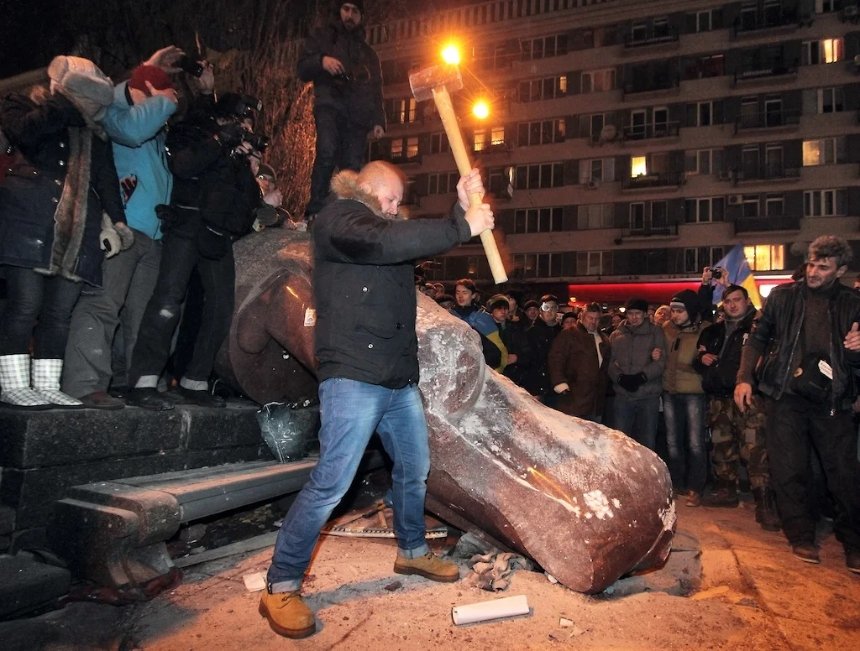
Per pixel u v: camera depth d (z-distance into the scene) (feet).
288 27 32.32
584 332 21.17
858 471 12.30
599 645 8.21
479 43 128.16
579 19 120.57
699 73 113.80
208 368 12.64
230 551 10.84
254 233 14.40
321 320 8.34
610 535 9.68
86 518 8.84
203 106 12.67
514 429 10.59
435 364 10.32
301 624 7.93
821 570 11.88
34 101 9.82
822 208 105.60
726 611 9.48
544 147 122.72
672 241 113.39
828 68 105.60
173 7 27.25
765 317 13.84
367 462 14.88
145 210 11.73
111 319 11.14
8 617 7.84
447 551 11.64
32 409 9.41
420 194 132.05
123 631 8.00
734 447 17.31
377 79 17.83
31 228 9.52
